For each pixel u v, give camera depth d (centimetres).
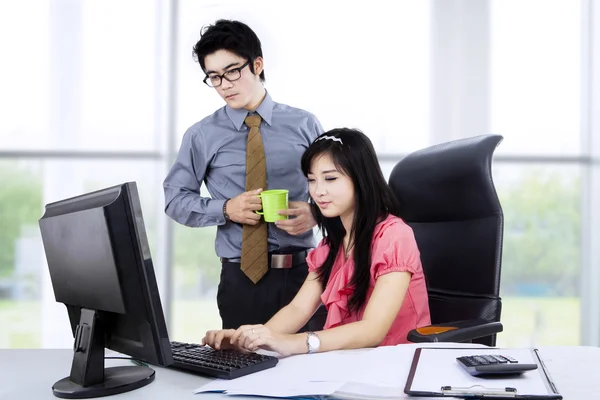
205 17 319
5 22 317
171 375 109
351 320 159
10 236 318
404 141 319
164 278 316
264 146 213
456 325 138
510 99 321
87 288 103
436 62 319
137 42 319
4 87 317
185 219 216
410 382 93
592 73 320
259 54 206
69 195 318
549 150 320
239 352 119
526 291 321
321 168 152
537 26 321
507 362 96
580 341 320
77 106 318
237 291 211
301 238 210
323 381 97
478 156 160
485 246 157
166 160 318
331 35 319
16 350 134
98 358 102
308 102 318
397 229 150
